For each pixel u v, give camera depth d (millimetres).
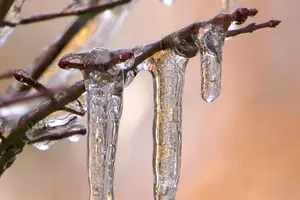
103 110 830
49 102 850
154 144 849
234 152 1945
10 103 861
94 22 923
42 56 912
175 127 846
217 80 828
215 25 816
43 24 1696
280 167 1911
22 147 872
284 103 1979
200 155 1956
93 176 837
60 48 912
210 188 1912
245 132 1960
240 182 1912
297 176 1890
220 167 1933
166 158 847
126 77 840
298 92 1979
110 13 934
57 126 874
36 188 1944
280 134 1945
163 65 841
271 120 1962
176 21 1950
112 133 838
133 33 1930
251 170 1916
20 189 1932
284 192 1885
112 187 841
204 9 1936
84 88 839
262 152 1935
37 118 854
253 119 1970
